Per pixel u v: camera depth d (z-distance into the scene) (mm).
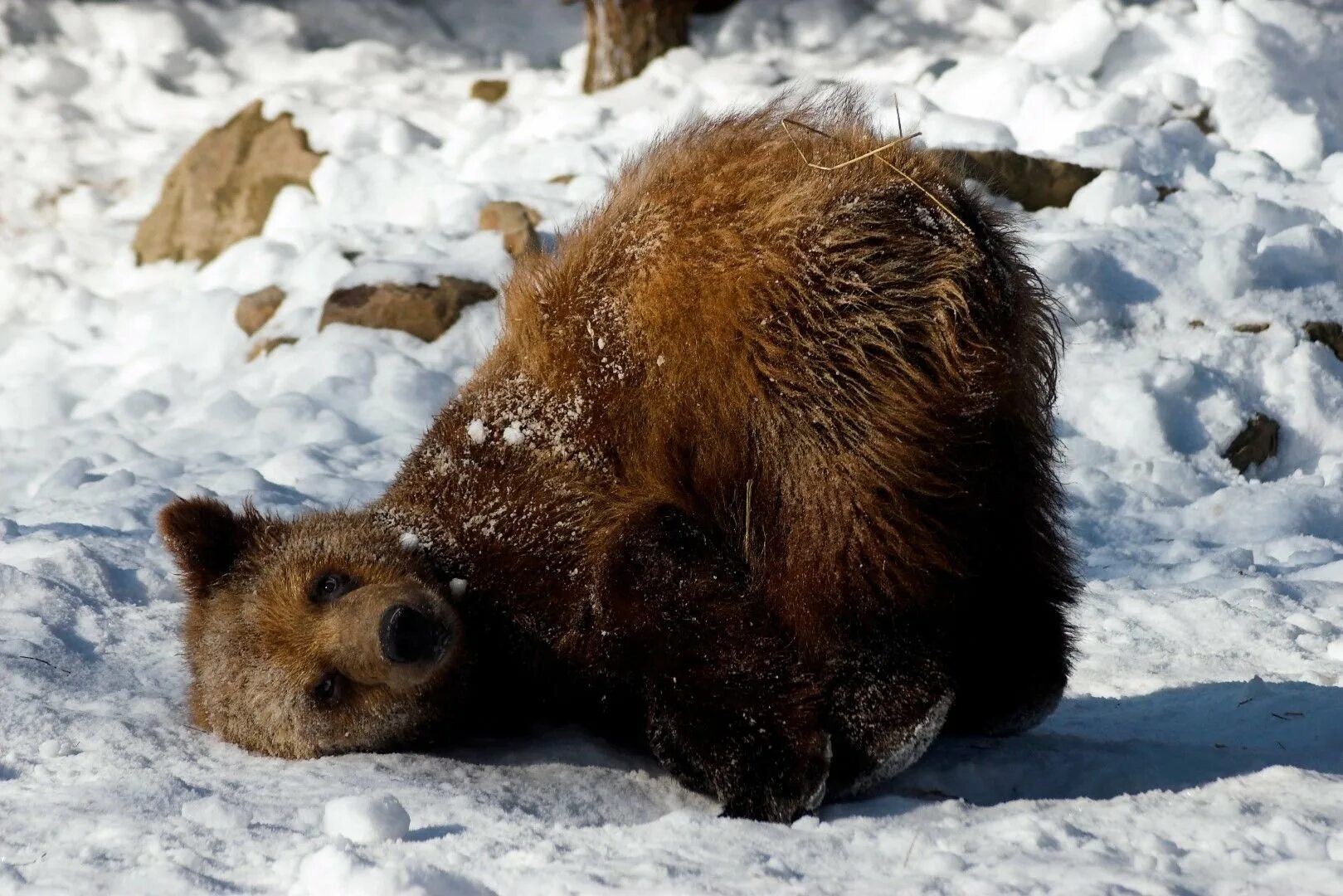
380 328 28172
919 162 11406
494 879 8438
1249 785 10320
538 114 36688
